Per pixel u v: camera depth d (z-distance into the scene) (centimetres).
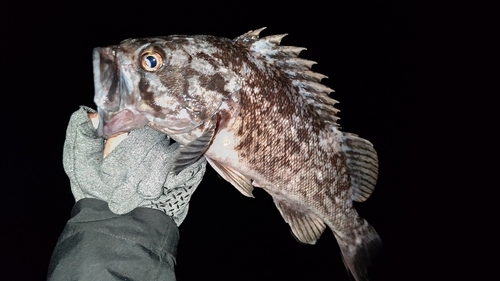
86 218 36
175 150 38
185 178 40
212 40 46
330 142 54
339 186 56
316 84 52
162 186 37
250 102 47
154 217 38
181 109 44
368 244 58
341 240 58
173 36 45
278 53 50
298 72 51
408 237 133
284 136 50
